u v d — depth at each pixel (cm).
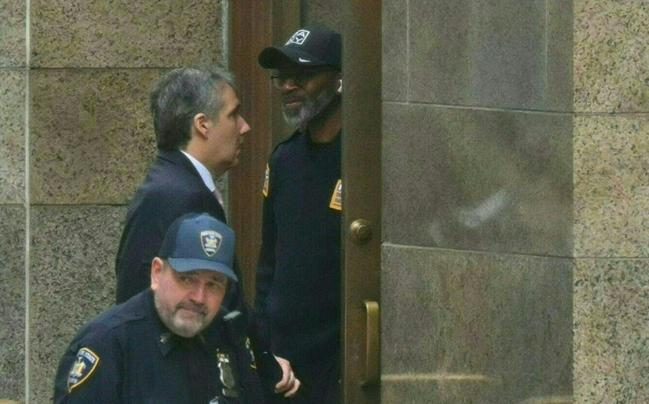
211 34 1961
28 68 1955
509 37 1477
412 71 1462
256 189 1955
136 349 1191
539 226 1477
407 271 1464
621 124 1479
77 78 1955
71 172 1956
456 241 1470
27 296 1959
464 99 1466
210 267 1179
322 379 1562
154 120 1467
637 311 1474
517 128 1477
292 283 1567
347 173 1467
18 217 1959
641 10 1477
